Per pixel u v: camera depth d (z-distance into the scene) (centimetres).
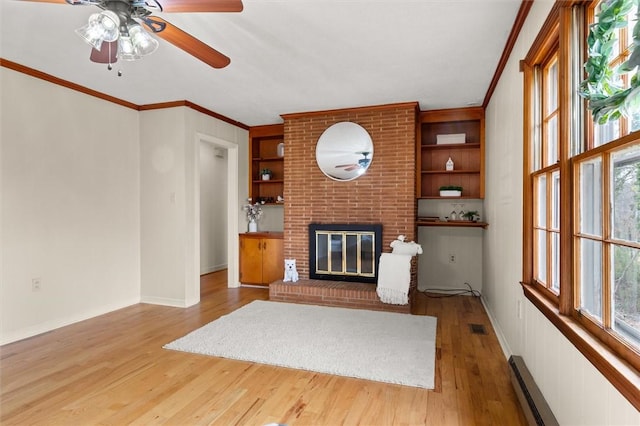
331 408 204
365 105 434
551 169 182
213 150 655
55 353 282
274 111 464
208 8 170
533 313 206
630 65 97
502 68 304
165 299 427
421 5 217
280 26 241
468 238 486
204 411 201
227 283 548
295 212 474
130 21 180
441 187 470
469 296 469
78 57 294
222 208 679
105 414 198
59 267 346
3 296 302
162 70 321
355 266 445
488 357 273
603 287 129
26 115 318
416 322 352
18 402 211
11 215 307
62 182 349
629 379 99
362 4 215
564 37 157
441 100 417
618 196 123
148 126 432
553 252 192
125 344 301
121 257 414
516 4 216
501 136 316
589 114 152
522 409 200
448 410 202
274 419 194
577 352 143
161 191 428
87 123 373
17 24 240
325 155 458
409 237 424
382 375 241
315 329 332
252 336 315
